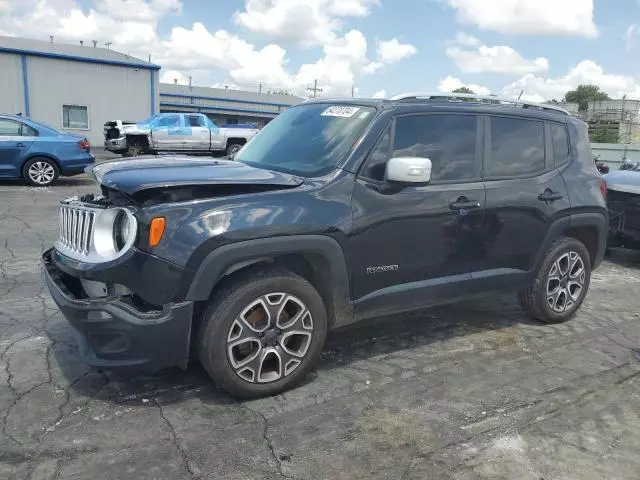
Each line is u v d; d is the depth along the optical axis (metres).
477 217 4.32
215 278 3.24
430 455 3.04
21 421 3.21
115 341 3.18
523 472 2.92
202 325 3.34
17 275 6.05
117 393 3.57
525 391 3.82
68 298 3.21
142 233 3.13
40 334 4.45
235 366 3.41
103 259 3.21
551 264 4.93
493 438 3.22
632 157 18.44
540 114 4.90
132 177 3.34
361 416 3.41
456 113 4.33
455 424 3.36
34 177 13.15
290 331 3.57
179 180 3.27
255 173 3.64
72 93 31.94
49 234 8.12
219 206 3.29
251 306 3.40
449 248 4.22
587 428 3.38
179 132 22.69
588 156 5.23
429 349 4.50
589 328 5.16
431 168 3.85
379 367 4.12
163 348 3.21
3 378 3.71
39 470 2.79
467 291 4.41
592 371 4.20
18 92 30.41
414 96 4.25
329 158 3.88
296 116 4.66
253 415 3.38
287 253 3.46
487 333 4.91
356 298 3.85
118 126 23.06
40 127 13.23
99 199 3.67
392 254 3.93
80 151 13.64
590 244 5.36
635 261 8.32
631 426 3.42
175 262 3.14
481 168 4.42
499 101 4.68
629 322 5.39
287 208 3.44
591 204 5.06
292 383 3.66
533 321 5.27
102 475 2.77
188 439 3.10
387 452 3.05
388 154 3.94
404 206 3.92
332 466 2.92
